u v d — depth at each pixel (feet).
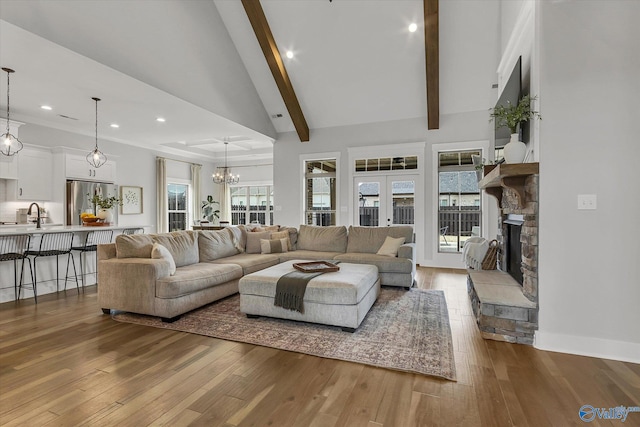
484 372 7.25
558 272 8.32
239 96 20.52
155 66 14.39
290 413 5.81
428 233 21.27
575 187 8.14
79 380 6.91
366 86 20.38
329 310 9.65
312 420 5.61
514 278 11.29
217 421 5.59
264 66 20.68
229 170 34.17
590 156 8.04
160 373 7.21
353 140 23.11
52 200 20.31
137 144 26.63
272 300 10.33
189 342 8.89
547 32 8.29
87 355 8.09
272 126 24.72
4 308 12.05
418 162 21.36
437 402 6.13
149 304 10.52
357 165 23.20
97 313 11.42
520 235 10.42
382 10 16.56
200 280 11.43
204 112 17.97
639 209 7.77
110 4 12.39
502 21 15.30
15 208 19.29
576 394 6.39
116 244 11.50
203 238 15.01
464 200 20.67
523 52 10.48
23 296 13.44
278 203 25.38
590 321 8.11
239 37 19.27
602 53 7.93
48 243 14.33
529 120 9.50
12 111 17.93
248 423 5.53
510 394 6.39
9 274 13.08
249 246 17.58
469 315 11.09
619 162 7.86
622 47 7.81
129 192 26.05
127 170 26.03
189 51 16.33
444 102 20.06
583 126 8.07
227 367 7.49
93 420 5.61
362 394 6.40
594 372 7.23
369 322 10.39
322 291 9.68
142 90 14.60
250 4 16.94
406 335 9.32
